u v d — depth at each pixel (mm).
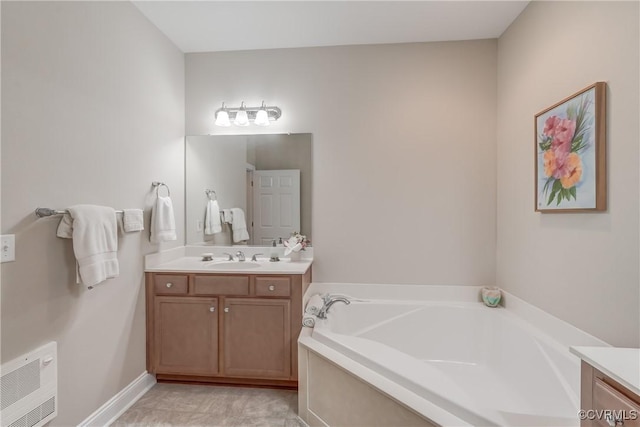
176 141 2652
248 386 2262
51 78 1495
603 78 1436
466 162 2543
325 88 2660
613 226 1387
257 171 2729
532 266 2021
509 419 1173
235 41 2582
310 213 2688
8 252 1304
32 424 1389
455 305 2439
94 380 1774
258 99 2723
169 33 2457
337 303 2449
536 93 1976
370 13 2199
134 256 2125
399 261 2617
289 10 2164
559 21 1750
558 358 1609
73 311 1630
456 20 2275
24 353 1373
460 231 2561
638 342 1271
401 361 1537
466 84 2537
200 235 2766
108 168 1869
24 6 1364
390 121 2604
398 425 1357
